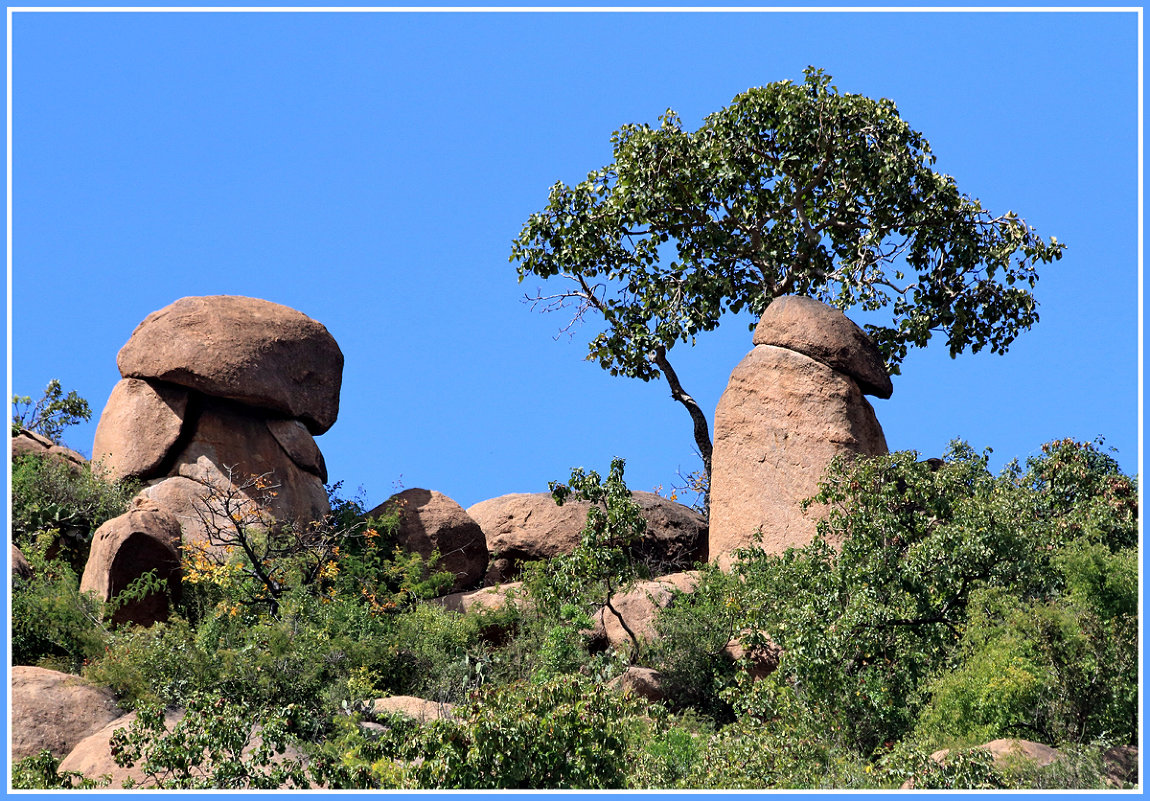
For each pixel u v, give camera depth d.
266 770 42.75
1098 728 44.47
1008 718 45.06
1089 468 68.12
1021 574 52.03
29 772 40.75
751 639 59.50
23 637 56.59
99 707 49.56
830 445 74.25
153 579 63.62
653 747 48.16
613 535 68.19
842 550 57.75
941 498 58.50
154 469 78.88
